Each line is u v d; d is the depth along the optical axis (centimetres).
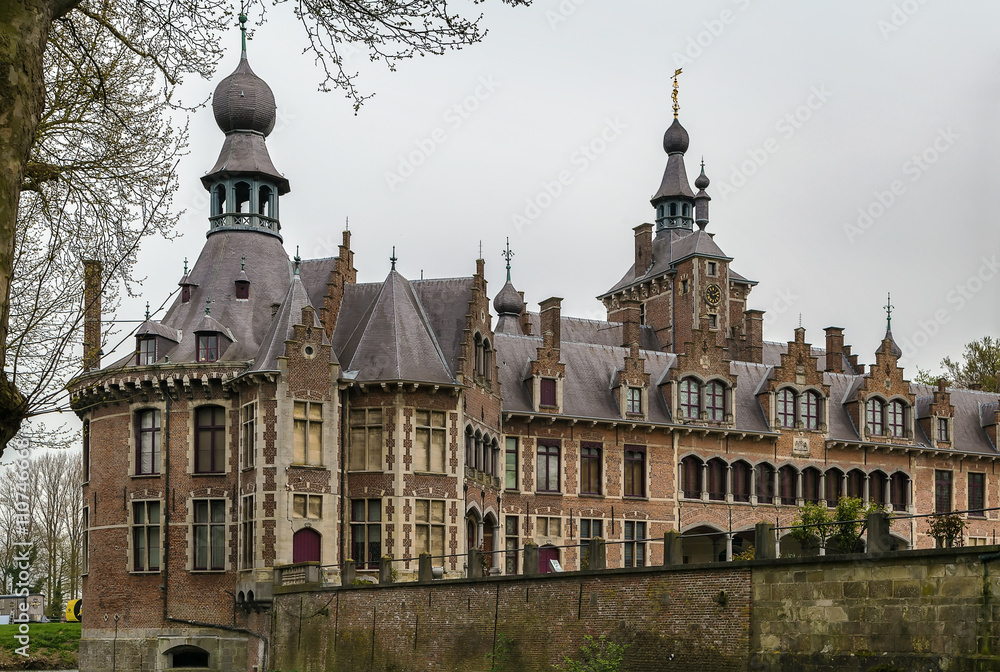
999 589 2419
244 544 4834
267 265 5519
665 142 8600
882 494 6956
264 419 4800
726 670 2958
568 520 6109
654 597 3183
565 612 3444
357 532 4950
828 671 2728
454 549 5025
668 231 8469
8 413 1319
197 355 5094
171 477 5062
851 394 7019
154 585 5019
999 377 8456
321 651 4334
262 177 5600
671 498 6397
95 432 5325
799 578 2828
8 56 1183
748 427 6638
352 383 4994
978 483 7262
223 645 4825
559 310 6725
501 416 5938
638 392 6438
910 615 2583
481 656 3688
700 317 7300
